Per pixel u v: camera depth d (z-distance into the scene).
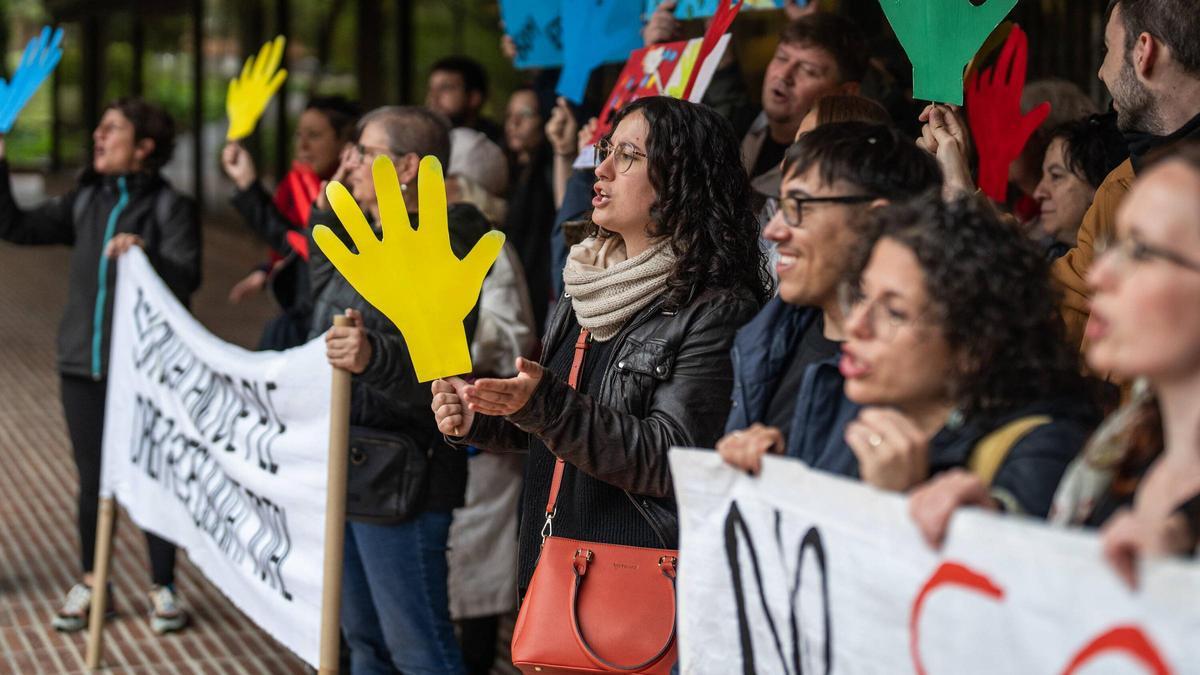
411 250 2.50
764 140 4.08
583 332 2.63
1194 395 1.35
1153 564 1.29
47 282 15.19
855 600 1.69
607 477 2.38
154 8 21.47
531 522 2.69
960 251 1.65
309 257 3.59
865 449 1.64
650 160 2.47
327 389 3.25
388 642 3.44
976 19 2.55
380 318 3.33
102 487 4.61
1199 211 1.30
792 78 3.80
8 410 8.89
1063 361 1.71
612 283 2.49
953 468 1.68
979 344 1.66
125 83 23.92
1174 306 1.31
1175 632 1.28
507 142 5.98
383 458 3.32
